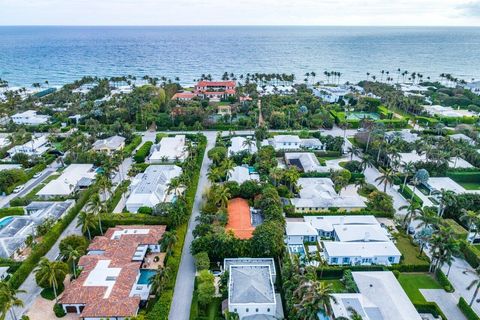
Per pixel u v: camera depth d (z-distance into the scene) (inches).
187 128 7544.3
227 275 3097.9
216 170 4803.2
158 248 3698.3
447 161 5349.4
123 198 4746.6
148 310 2952.8
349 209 4431.6
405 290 3179.1
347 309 2600.9
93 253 3548.2
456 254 3289.9
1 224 4104.3
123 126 7126.0
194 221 4242.1
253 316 2716.5
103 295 2896.2
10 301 2598.4
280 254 3501.5
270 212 3932.1
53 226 3983.8
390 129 7411.4
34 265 3454.7
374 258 3545.8
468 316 2866.6
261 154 5629.9
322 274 3351.4
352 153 5964.6
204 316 2842.0
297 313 2500.0
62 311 2883.9
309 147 6451.8
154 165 5526.6
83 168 5526.6
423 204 4601.4
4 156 6141.7
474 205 4313.5
